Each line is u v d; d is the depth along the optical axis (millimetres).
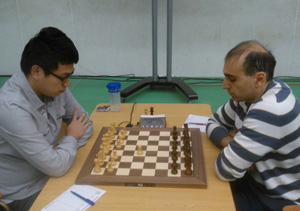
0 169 1309
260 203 1299
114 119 1720
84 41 4160
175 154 1253
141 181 1112
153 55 3648
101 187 1123
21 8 4012
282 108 1078
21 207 1296
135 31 4035
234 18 3863
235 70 1106
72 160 1279
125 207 1017
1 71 4426
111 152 1315
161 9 3877
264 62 1091
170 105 1925
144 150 1328
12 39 4199
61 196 1076
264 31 3904
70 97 1632
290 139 1110
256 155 1113
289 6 3736
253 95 1181
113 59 4242
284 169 1188
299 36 3887
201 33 3988
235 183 1449
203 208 1011
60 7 3984
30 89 1253
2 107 1172
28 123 1188
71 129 1435
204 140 1480
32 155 1180
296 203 1183
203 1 3807
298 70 4086
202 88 3871
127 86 3977
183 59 4160
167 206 1021
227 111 1473
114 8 3934
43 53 1148
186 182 1105
